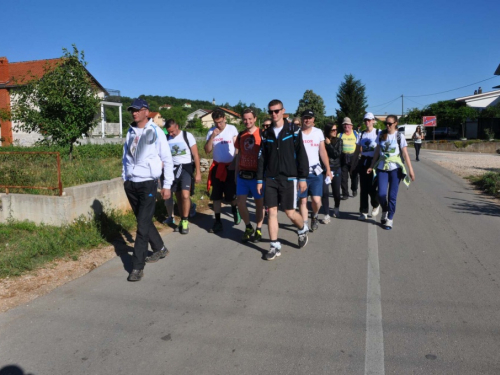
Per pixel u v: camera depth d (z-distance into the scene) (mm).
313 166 6406
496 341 3322
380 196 6785
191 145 6598
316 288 4406
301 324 3619
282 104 5219
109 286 4469
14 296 4172
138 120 4812
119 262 5219
